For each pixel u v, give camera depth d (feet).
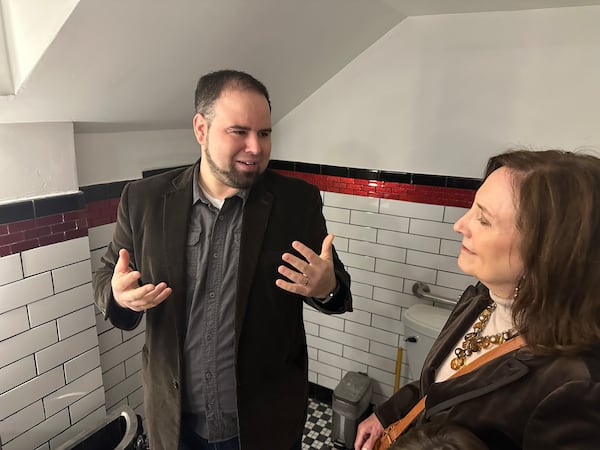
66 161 4.33
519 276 2.04
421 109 5.59
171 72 4.14
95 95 3.91
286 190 3.49
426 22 5.32
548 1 4.42
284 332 3.49
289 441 3.66
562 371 1.81
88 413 4.93
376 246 6.32
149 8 3.07
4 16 3.06
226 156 2.95
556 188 1.79
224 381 3.36
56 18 2.85
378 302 6.49
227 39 3.99
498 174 2.06
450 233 5.70
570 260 1.76
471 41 5.12
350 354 6.97
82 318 4.70
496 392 1.99
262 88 3.04
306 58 5.22
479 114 5.26
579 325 1.80
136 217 3.36
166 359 3.34
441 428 1.93
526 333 1.98
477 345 2.35
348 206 6.43
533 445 1.80
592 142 4.74
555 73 4.77
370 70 5.82
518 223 1.90
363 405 6.41
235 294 3.23
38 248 4.17
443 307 5.86
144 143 5.45
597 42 4.52
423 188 5.77
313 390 7.54
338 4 4.30
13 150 3.87
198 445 3.65
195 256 3.25
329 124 6.33
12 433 4.21
